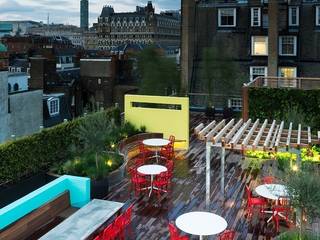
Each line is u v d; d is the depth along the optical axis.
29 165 15.86
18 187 14.59
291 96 23.33
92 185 14.48
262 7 37.03
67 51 78.06
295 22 37.19
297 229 10.50
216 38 38.44
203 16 38.62
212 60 36.84
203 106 35.50
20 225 10.27
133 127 22.00
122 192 15.30
